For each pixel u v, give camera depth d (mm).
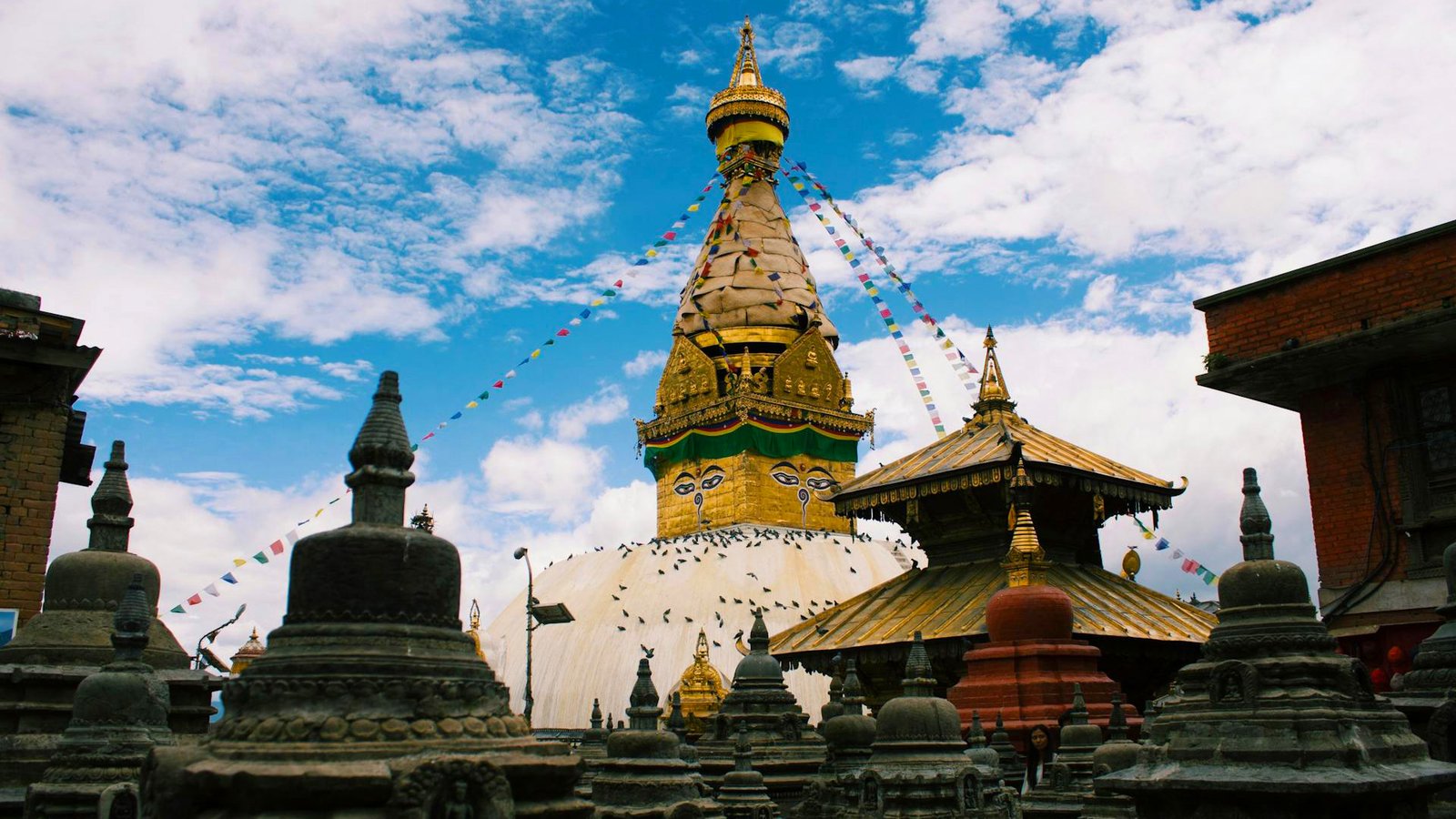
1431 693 13961
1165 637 26719
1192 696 10672
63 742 12477
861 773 15156
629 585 53438
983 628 25562
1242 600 10672
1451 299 20516
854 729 18750
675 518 60844
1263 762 9742
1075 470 28094
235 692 8328
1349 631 22047
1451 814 12188
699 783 16219
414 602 8727
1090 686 23188
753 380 58562
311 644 8344
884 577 54000
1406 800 9883
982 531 30766
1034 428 31984
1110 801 14820
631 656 48656
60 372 22938
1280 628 10336
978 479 27891
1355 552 22656
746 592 50219
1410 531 21719
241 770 7613
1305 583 10664
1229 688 10312
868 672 28672
